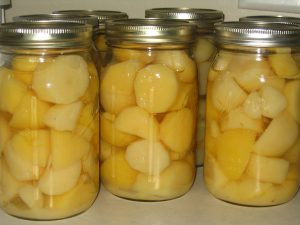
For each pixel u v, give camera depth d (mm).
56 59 350
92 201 391
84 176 376
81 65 360
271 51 366
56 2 603
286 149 382
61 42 343
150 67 377
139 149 389
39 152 358
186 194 423
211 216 383
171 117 388
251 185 385
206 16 449
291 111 377
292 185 396
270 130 374
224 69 385
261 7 479
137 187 397
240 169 385
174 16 449
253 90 372
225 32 372
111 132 398
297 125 384
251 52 370
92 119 381
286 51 367
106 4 577
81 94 361
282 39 359
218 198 409
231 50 379
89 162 381
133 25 373
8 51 350
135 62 380
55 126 354
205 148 415
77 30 349
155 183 394
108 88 393
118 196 414
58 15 458
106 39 396
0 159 375
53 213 367
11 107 357
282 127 375
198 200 412
